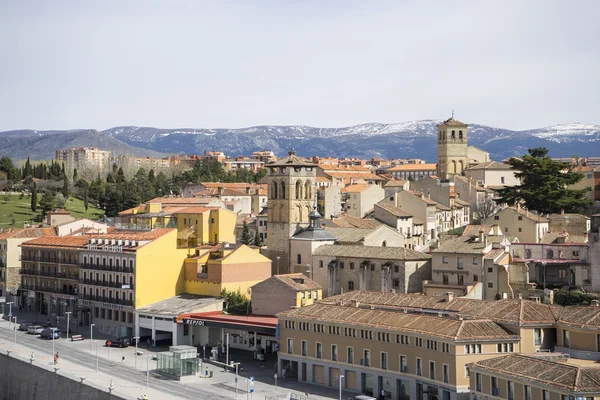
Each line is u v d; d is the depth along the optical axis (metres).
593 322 151.62
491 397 140.50
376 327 166.25
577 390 123.06
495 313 162.75
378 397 165.25
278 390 171.00
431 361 155.75
